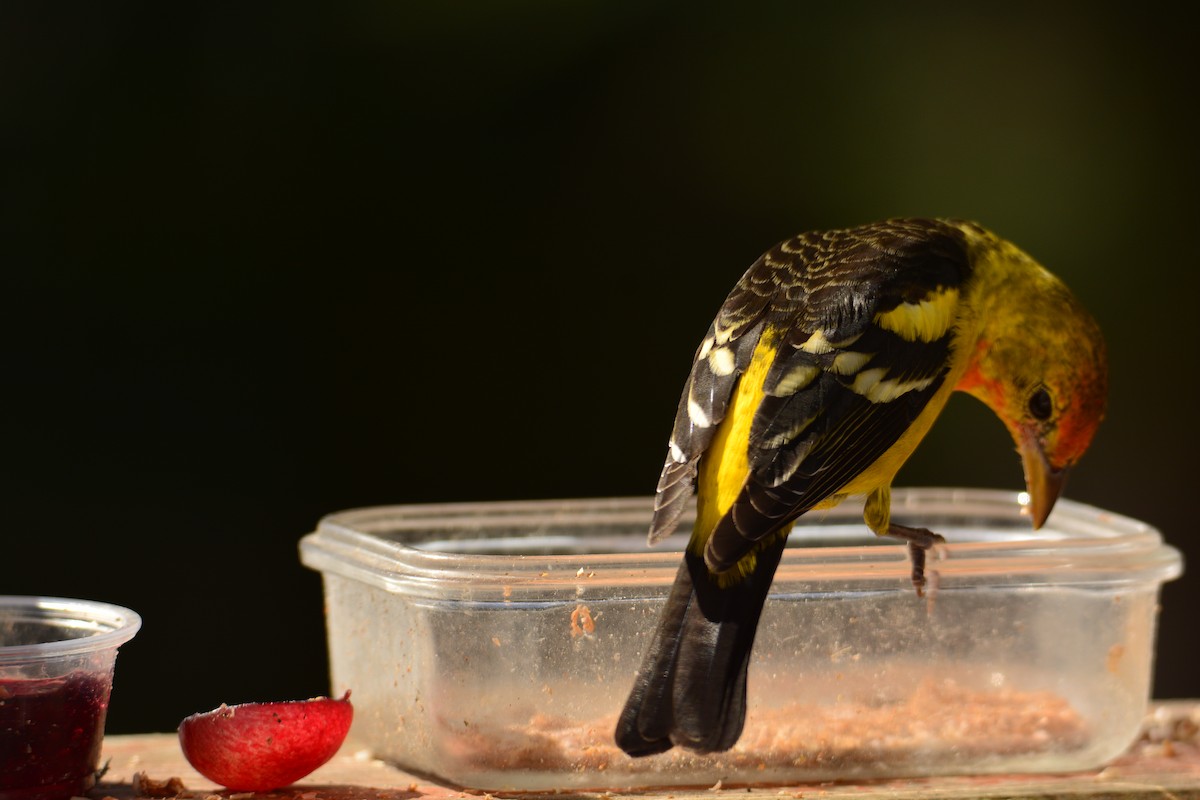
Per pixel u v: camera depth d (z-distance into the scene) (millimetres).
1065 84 13484
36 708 5449
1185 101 13383
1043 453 6898
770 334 5922
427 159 12375
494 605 5824
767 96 13078
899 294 6102
